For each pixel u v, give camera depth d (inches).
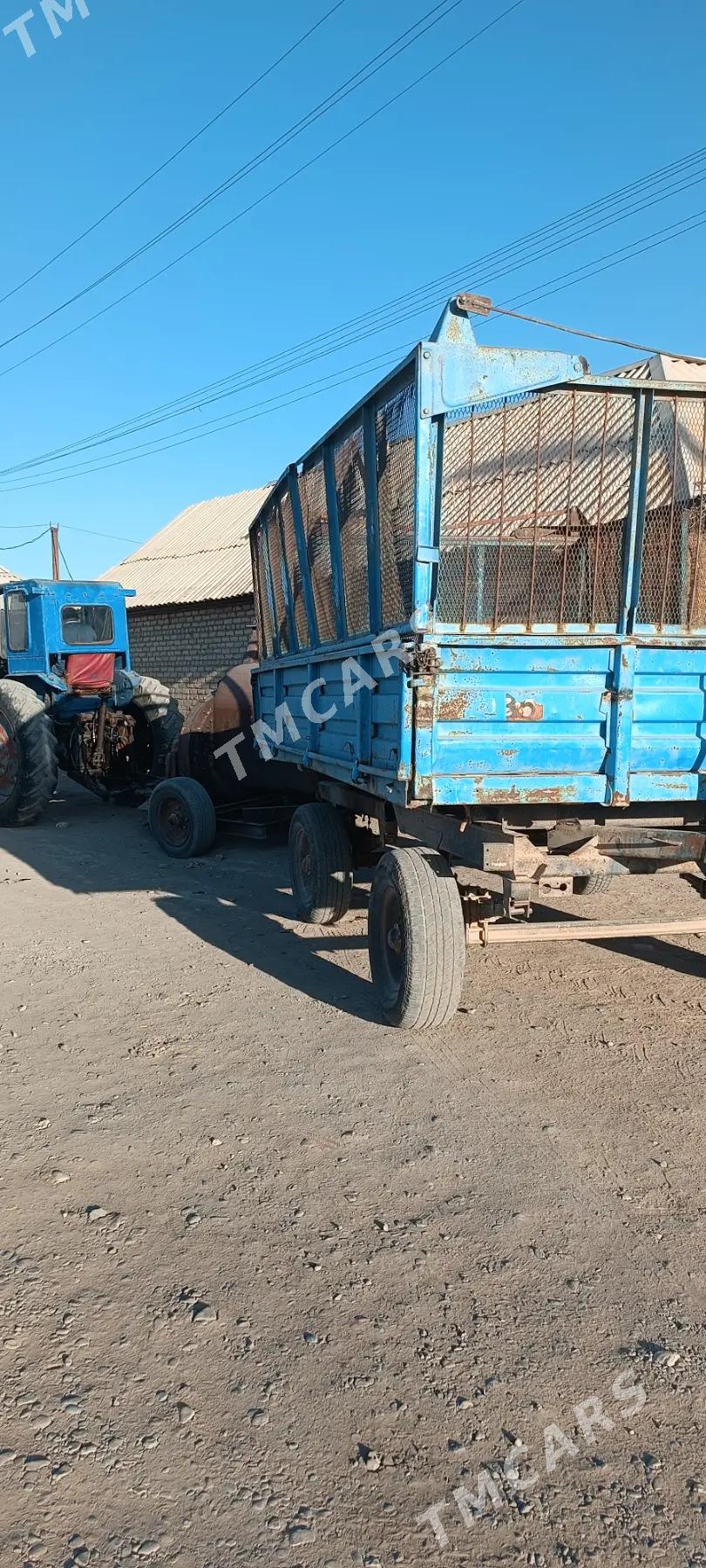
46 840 399.2
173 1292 111.3
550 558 184.9
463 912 181.5
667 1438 92.0
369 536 185.0
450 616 168.6
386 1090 162.1
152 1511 83.6
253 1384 97.7
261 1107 155.9
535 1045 180.7
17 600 464.8
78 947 244.1
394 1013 184.7
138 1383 97.7
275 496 272.1
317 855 251.3
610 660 162.1
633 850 173.5
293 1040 183.2
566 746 161.8
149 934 255.6
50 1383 97.7
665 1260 117.7
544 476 169.0
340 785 242.2
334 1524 82.6
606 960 230.7
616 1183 134.1
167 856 359.6
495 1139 145.9
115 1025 191.2
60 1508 83.8
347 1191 132.1
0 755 430.0
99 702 471.5
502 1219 125.6
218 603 710.5
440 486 151.2
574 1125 150.6
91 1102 157.9
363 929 258.1
